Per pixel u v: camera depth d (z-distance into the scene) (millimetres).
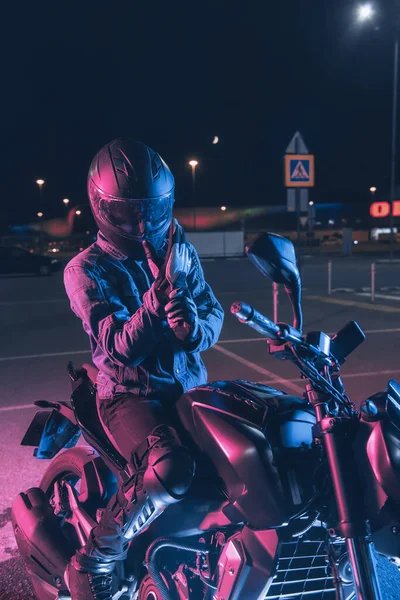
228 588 1828
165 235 2256
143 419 2072
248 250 1792
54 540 2496
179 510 2006
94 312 2016
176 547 1990
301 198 13477
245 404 1886
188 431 1979
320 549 1915
